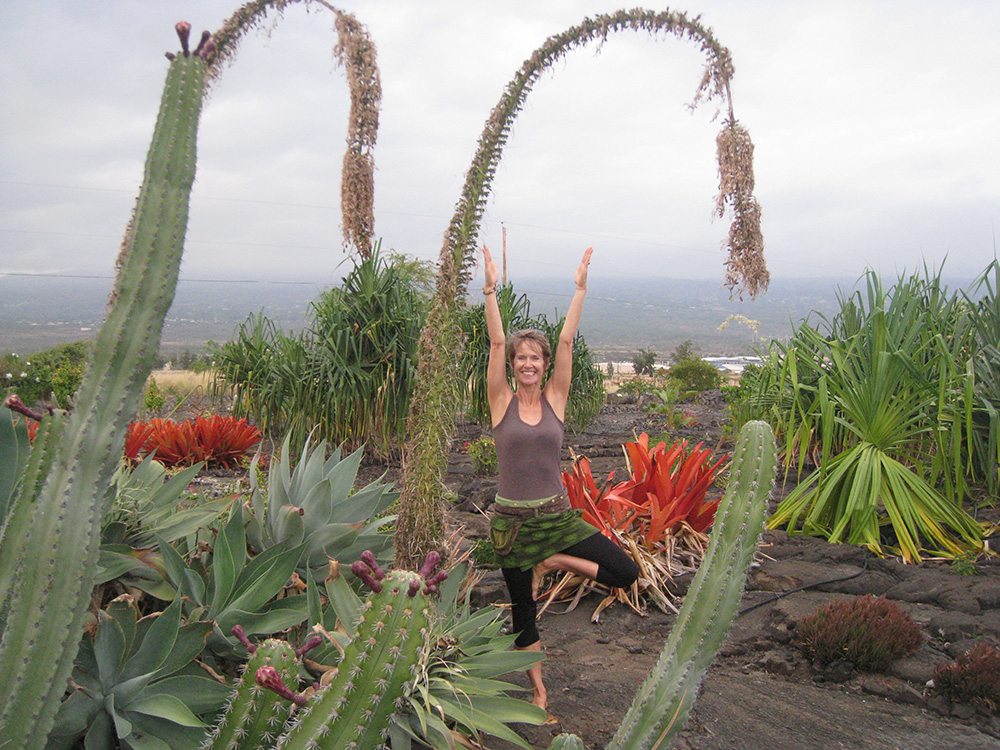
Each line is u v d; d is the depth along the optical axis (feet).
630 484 16.03
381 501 11.17
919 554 16.31
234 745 6.18
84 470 5.28
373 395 27.20
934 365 18.66
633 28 10.86
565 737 5.75
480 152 9.68
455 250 9.37
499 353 10.56
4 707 4.87
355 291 27.96
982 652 10.30
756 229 12.62
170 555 8.75
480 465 27.30
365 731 5.49
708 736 9.40
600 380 41.57
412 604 5.76
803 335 22.67
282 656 6.41
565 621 13.75
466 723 8.09
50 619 5.03
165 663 7.86
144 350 5.52
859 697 10.53
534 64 10.09
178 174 5.75
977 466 20.44
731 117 12.35
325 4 14.37
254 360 28.45
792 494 18.76
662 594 14.07
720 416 46.96
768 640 12.42
